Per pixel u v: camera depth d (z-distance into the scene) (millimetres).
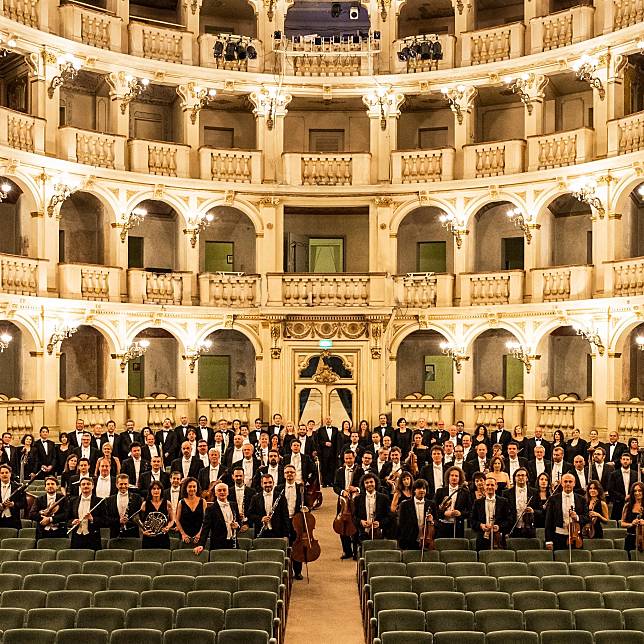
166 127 41531
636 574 17578
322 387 38656
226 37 39375
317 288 38406
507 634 13844
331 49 40031
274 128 39875
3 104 38219
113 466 23828
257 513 19844
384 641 13875
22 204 36688
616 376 34688
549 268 36656
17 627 14438
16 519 20812
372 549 19359
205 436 29844
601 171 35281
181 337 38469
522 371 40375
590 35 36188
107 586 16156
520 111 40844
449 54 39250
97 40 37219
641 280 33875
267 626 14625
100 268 36688
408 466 24672
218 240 42156
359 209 40812
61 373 39188
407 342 42156
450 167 38750
